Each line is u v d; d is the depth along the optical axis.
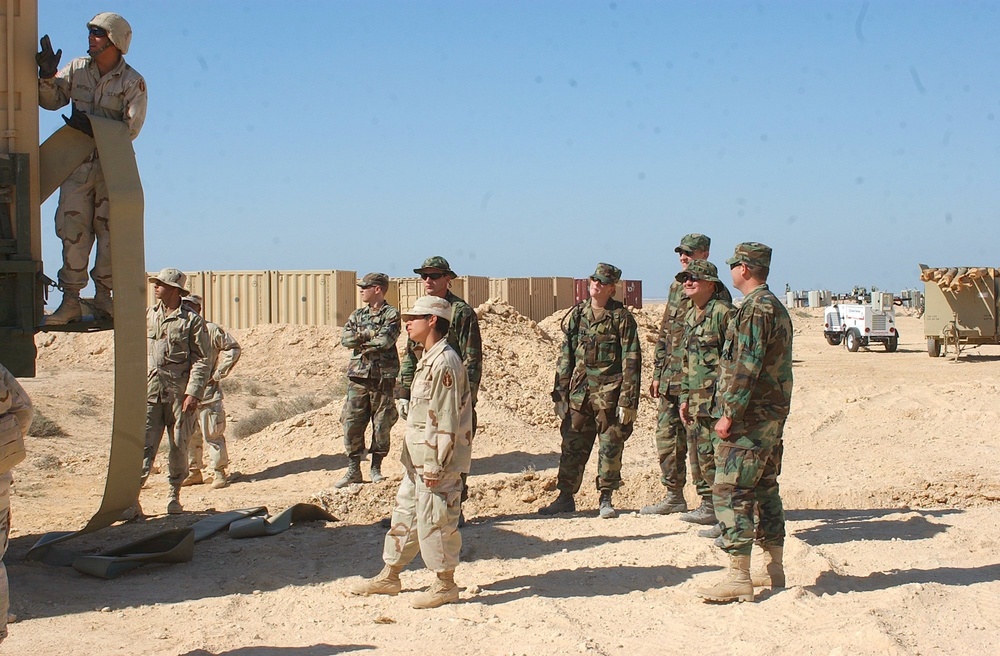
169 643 5.08
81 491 10.76
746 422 5.66
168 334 8.59
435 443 5.59
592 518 8.20
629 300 45.78
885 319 34.69
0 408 4.11
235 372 27.62
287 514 8.05
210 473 11.71
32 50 6.27
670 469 8.20
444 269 7.55
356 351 9.84
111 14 6.51
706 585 6.02
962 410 14.27
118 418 6.39
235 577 6.51
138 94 6.69
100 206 6.80
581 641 5.00
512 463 11.09
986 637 4.89
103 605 5.83
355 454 9.80
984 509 8.55
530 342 17.47
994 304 29.70
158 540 7.04
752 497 5.68
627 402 8.11
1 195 6.10
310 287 32.59
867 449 12.19
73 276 6.68
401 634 5.23
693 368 7.40
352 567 6.71
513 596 5.91
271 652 4.94
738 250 5.83
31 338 6.30
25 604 5.79
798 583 6.09
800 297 87.19
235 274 33.56
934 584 5.74
